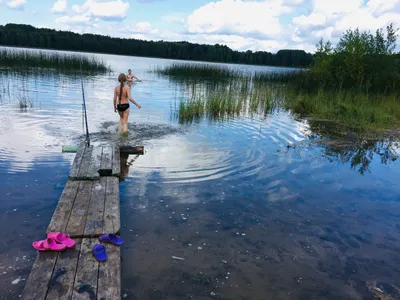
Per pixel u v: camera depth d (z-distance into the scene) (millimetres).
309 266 3824
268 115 13586
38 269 3287
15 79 19219
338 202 5586
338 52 19938
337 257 4031
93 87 18125
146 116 11648
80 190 5207
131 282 3340
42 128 8945
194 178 6180
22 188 5230
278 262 3857
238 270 3658
